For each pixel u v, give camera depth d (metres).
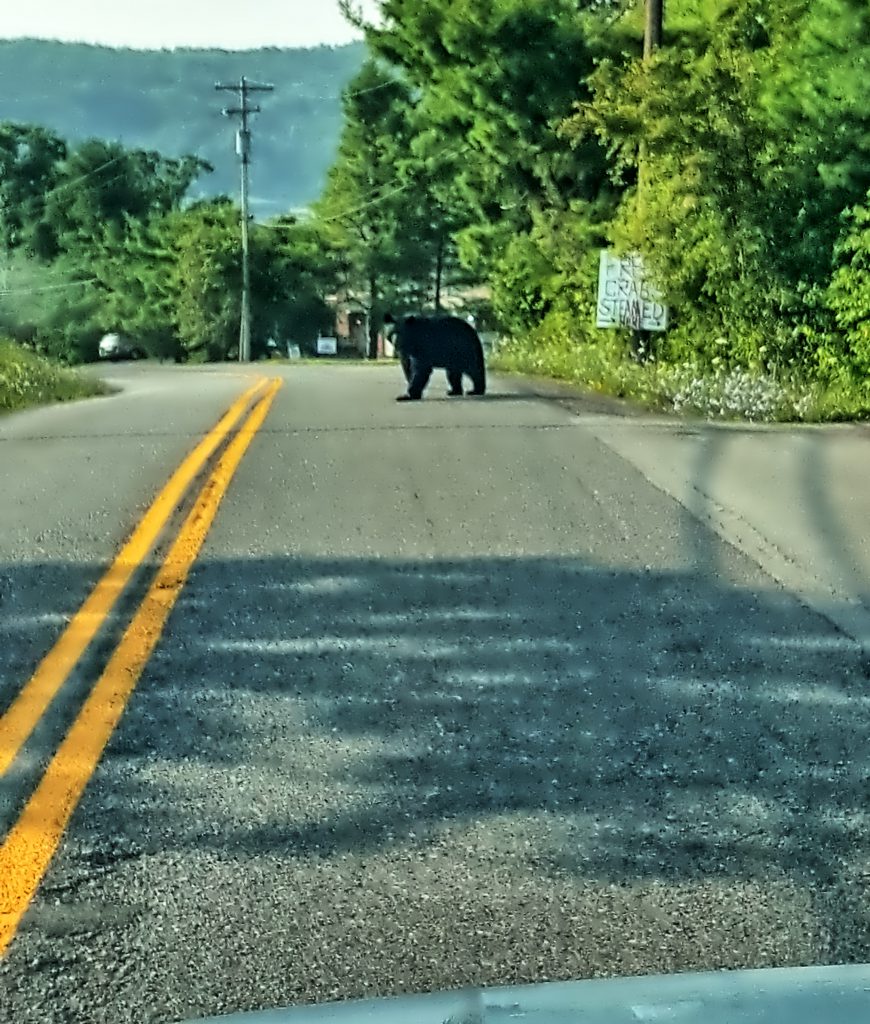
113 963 3.74
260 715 5.76
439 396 19.17
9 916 4.01
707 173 18.31
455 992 3.02
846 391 16.84
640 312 21.31
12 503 10.40
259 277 88.12
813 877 4.24
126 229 103.56
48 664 6.45
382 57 34.62
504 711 5.80
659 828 4.61
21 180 114.12
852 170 17.31
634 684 6.16
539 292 34.56
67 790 4.95
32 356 30.17
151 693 6.04
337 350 95.12
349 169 86.62
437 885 4.19
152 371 51.03
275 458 12.14
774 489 10.53
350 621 7.18
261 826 4.64
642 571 8.18
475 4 30.62
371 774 5.10
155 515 9.75
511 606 7.46
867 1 17.91
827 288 17.61
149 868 4.33
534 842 4.50
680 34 21.73
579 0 33.44
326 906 4.06
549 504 10.01
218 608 7.42
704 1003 2.87
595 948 3.79
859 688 6.11
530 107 30.92
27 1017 3.48
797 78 18.28
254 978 3.65
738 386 16.86
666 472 11.26
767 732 5.55
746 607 7.43
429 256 87.44
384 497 10.30
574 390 21.06
